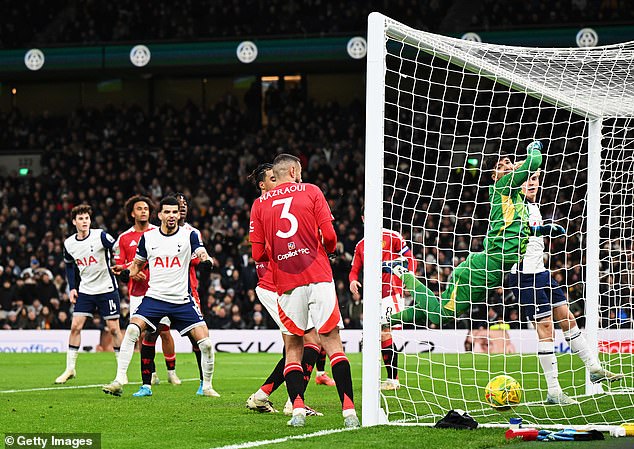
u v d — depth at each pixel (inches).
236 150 1577.3
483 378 643.5
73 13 1710.1
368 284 366.9
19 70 1476.4
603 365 590.9
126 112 1696.6
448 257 1130.7
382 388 531.8
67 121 1776.6
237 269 1221.1
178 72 1534.2
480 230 1206.3
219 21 1611.7
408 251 530.9
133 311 569.3
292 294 354.0
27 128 1716.3
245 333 1067.9
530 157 440.8
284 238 353.7
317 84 1705.2
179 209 506.3
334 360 353.7
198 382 619.2
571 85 486.6
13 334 1112.2
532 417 404.8
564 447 305.6
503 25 1432.1
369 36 380.8
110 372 722.8
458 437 325.7
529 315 464.8
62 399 481.4
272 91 1699.1
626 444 312.8
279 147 1558.8
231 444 311.0
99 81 1786.4
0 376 685.9
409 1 1551.4
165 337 582.6
